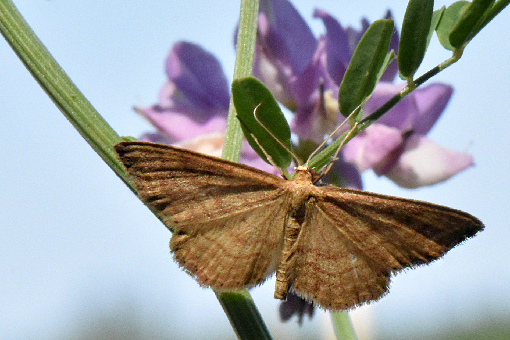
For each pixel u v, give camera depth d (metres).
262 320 0.16
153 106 0.17
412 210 0.16
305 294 0.16
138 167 0.16
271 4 0.16
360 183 0.16
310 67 0.16
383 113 0.16
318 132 0.16
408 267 0.16
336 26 0.16
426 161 0.16
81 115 0.16
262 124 0.16
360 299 0.16
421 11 0.15
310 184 0.16
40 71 0.16
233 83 0.15
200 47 0.17
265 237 0.16
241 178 0.16
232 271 0.16
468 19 0.15
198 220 0.16
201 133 0.17
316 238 0.16
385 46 0.16
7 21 0.16
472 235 0.16
